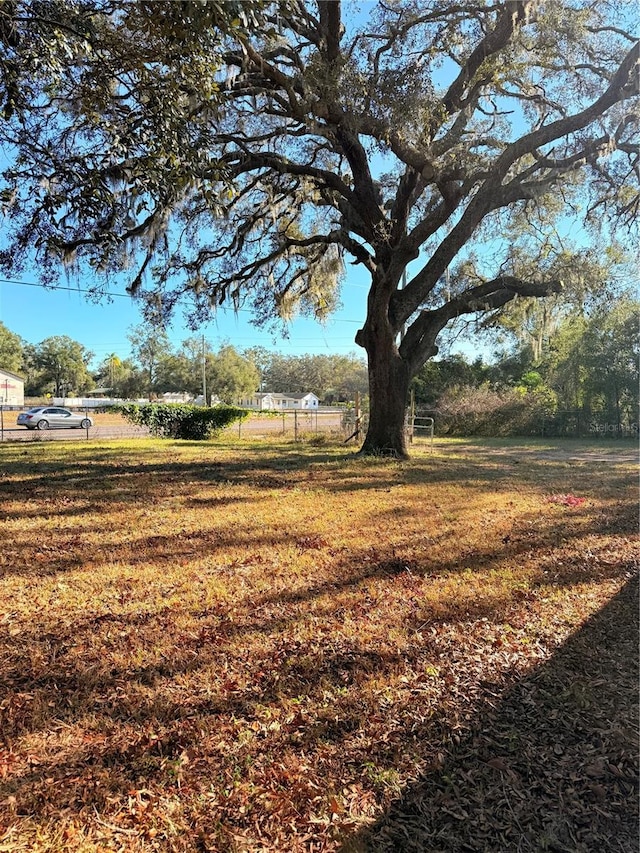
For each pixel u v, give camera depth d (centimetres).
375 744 241
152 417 2395
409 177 1169
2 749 234
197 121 479
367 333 1362
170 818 197
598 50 1062
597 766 230
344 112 867
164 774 220
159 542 568
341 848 186
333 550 539
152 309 1347
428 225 1183
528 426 2703
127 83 426
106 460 1359
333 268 1592
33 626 361
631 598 420
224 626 360
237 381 5934
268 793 210
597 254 1374
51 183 541
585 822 201
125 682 290
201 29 318
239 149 1140
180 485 945
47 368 7369
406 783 218
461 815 202
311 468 1188
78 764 225
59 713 261
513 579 459
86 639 342
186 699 274
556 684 296
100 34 393
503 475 1115
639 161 1169
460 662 317
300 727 252
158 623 365
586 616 386
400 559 510
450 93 1064
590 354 2548
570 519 684
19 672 300
